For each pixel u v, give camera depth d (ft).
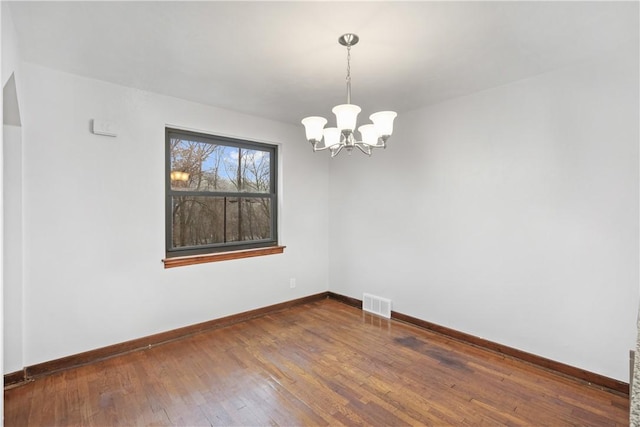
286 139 13.29
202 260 10.98
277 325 11.55
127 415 6.68
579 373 8.04
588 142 7.86
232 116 11.62
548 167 8.47
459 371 8.42
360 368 8.55
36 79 8.04
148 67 8.16
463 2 5.60
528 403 7.11
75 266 8.66
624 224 7.43
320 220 14.56
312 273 14.33
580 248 8.02
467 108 10.03
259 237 13.03
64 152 8.45
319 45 7.06
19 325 7.82
